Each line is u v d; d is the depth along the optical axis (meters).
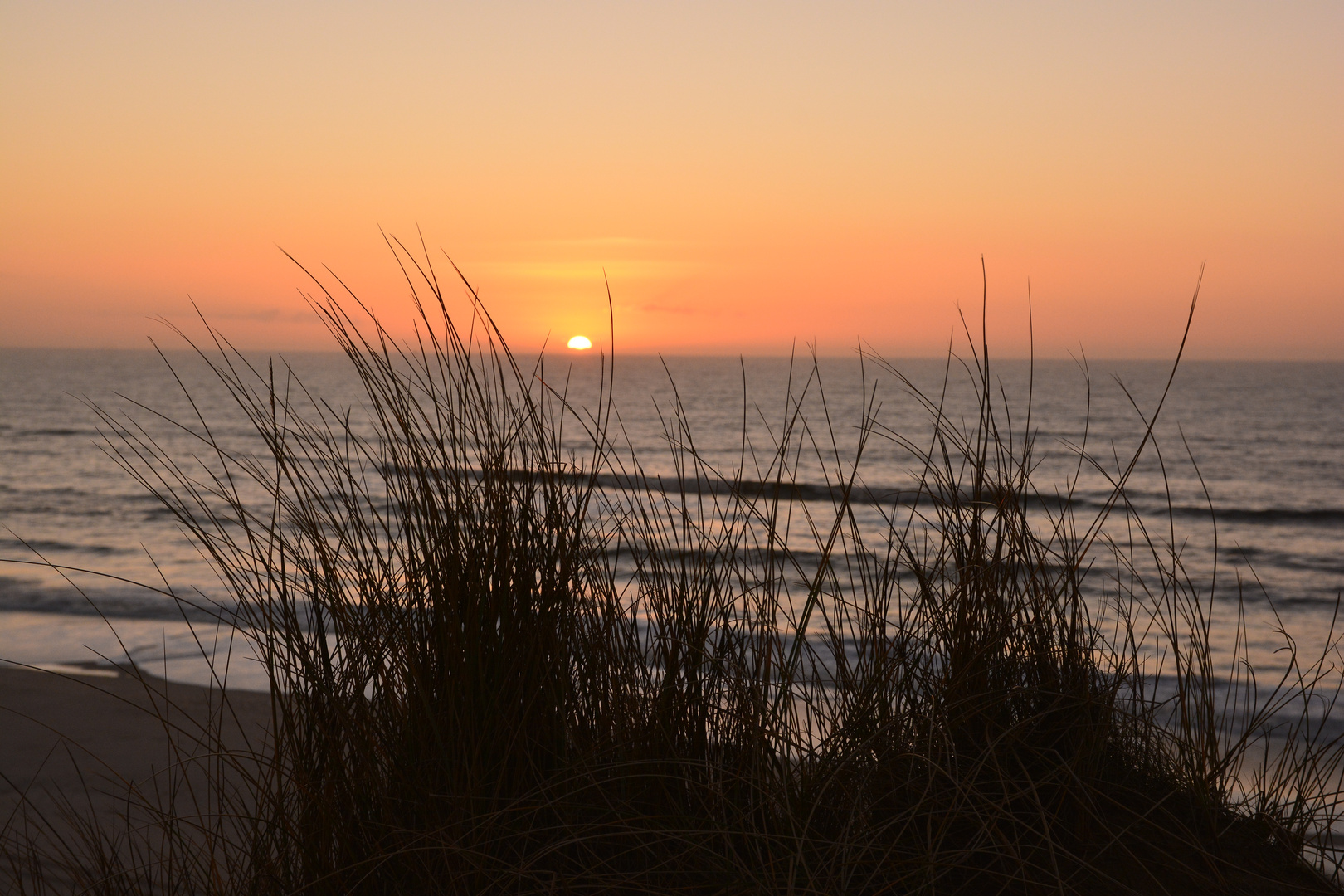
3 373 97.06
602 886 1.65
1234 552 16.52
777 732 1.99
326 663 1.78
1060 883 1.63
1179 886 1.85
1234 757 2.30
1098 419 45.44
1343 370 127.25
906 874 1.67
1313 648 7.75
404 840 1.70
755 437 36.31
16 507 20.16
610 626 2.00
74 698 4.92
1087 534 2.17
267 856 1.75
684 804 1.91
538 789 1.72
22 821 2.82
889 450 30.19
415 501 1.87
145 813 2.89
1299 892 1.89
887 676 2.04
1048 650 2.07
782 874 1.70
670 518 2.27
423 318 1.93
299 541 1.86
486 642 1.82
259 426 1.84
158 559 13.75
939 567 2.28
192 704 4.87
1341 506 22.88
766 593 2.11
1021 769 1.95
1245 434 40.19
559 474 1.96
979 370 2.15
